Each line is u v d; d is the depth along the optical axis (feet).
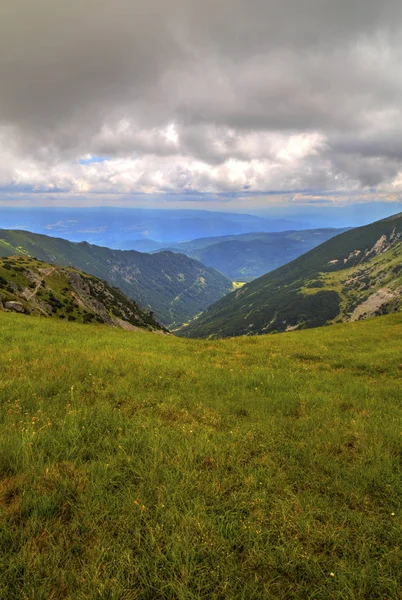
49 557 11.64
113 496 15.01
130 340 67.10
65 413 24.50
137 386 33.12
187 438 21.57
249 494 16.01
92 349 50.08
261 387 37.01
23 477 15.89
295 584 11.40
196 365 45.80
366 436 23.34
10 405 24.97
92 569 11.20
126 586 10.89
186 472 17.10
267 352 62.75
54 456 18.16
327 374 46.39
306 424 25.57
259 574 11.77
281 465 19.06
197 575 11.37
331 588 11.28
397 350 61.93
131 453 19.11
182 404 29.19
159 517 13.96
